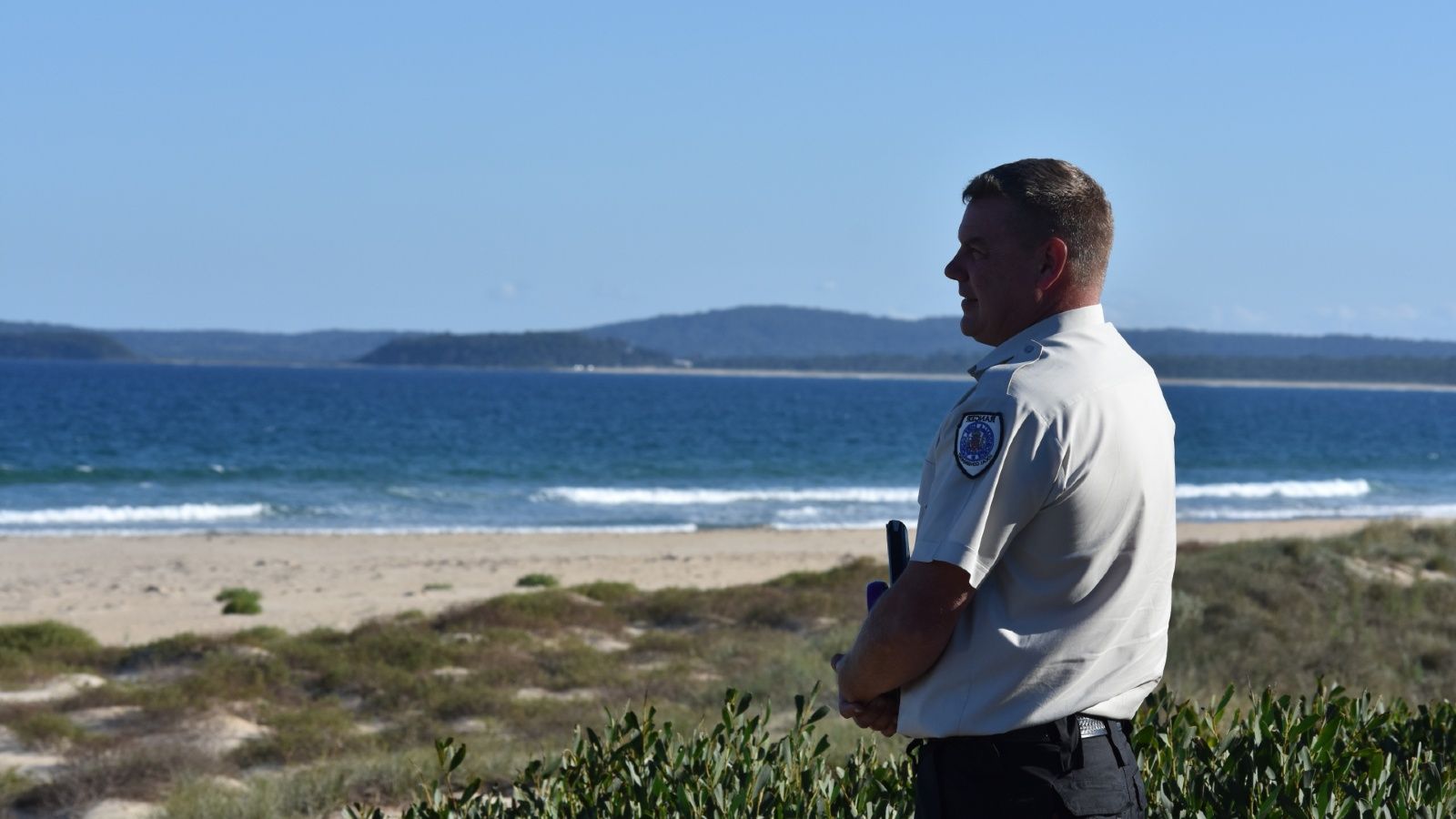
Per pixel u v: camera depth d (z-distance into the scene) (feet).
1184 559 70.49
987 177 8.16
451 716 44.45
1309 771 11.40
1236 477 222.69
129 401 401.49
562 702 46.19
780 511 157.48
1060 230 7.85
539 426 332.19
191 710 42.65
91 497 153.99
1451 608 57.72
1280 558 67.56
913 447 281.33
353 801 27.40
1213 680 40.34
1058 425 7.23
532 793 12.64
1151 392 7.92
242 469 192.54
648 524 141.59
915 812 8.29
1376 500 186.09
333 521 137.90
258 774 35.04
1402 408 638.12
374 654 53.78
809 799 11.97
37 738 38.47
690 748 12.41
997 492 7.23
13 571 93.20
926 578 7.35
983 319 8.25
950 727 7.59
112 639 64.13
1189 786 11.48
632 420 371.15
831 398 623.36
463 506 155.63
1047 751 7.49
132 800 32.30
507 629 61.11
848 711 8.28
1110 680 7.56
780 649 55.98
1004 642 7.47
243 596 78.74
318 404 419.95
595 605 71.26
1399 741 13.32
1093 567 7.43
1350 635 48.49
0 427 273.33
